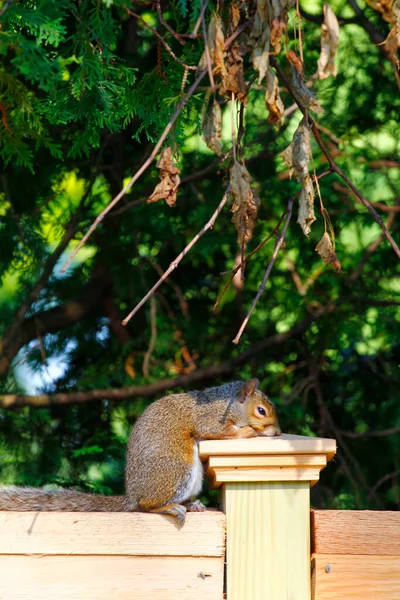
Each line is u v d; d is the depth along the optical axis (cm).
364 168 1209
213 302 1277
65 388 1264
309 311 1224
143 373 1212
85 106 619
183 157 1209
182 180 1150
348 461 1222
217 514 496
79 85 579
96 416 1230
